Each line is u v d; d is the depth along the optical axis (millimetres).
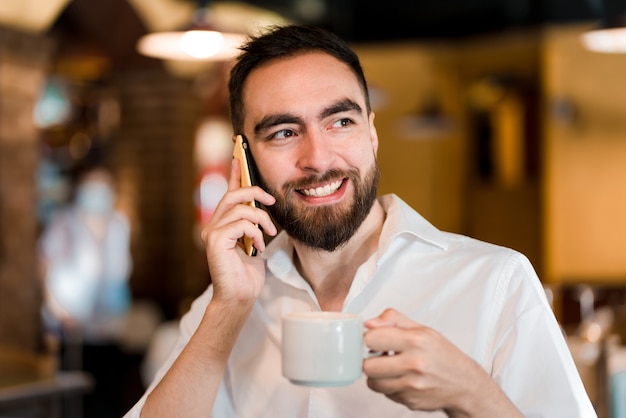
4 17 6566
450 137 9719
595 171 8586
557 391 1278
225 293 1397
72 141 9258
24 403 3229
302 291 1540
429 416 1379
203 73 8805
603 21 4531
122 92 8883
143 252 8805
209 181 9055
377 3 8438
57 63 8812
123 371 6902
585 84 8570
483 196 9898
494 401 1099
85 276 8320
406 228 1453
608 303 5766
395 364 1062
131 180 8898
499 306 1384
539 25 7883
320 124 1379
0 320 6668
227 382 1575
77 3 7887
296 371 1103
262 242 1409
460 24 8172
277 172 1402
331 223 1391
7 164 6703
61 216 8539
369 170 1402
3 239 6715
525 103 9641
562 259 8734
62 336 6762
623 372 3545
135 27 8094
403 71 9328
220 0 7992
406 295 1453
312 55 1397
